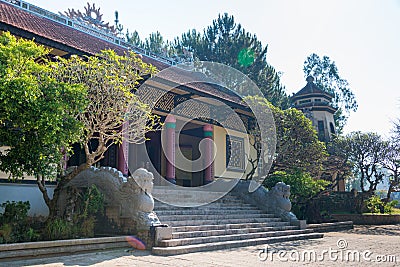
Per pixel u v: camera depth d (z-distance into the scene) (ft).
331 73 155.94
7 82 23.65
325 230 54.60
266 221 45.42
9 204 31.45
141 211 32.01
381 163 79.10
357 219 74.59
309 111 108.06
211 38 108.78
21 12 49.29
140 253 28.63
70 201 33.30
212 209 43.45
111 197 34.27
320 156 60.49
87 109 30.83
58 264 23.52
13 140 26.91
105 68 31.48
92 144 50.39
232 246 33.78
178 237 32.30
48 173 28.60
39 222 34.60
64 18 54.90
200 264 24.70
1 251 23.80
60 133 26.21
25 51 27.27
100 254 27.68
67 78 30.63
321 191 64.69
